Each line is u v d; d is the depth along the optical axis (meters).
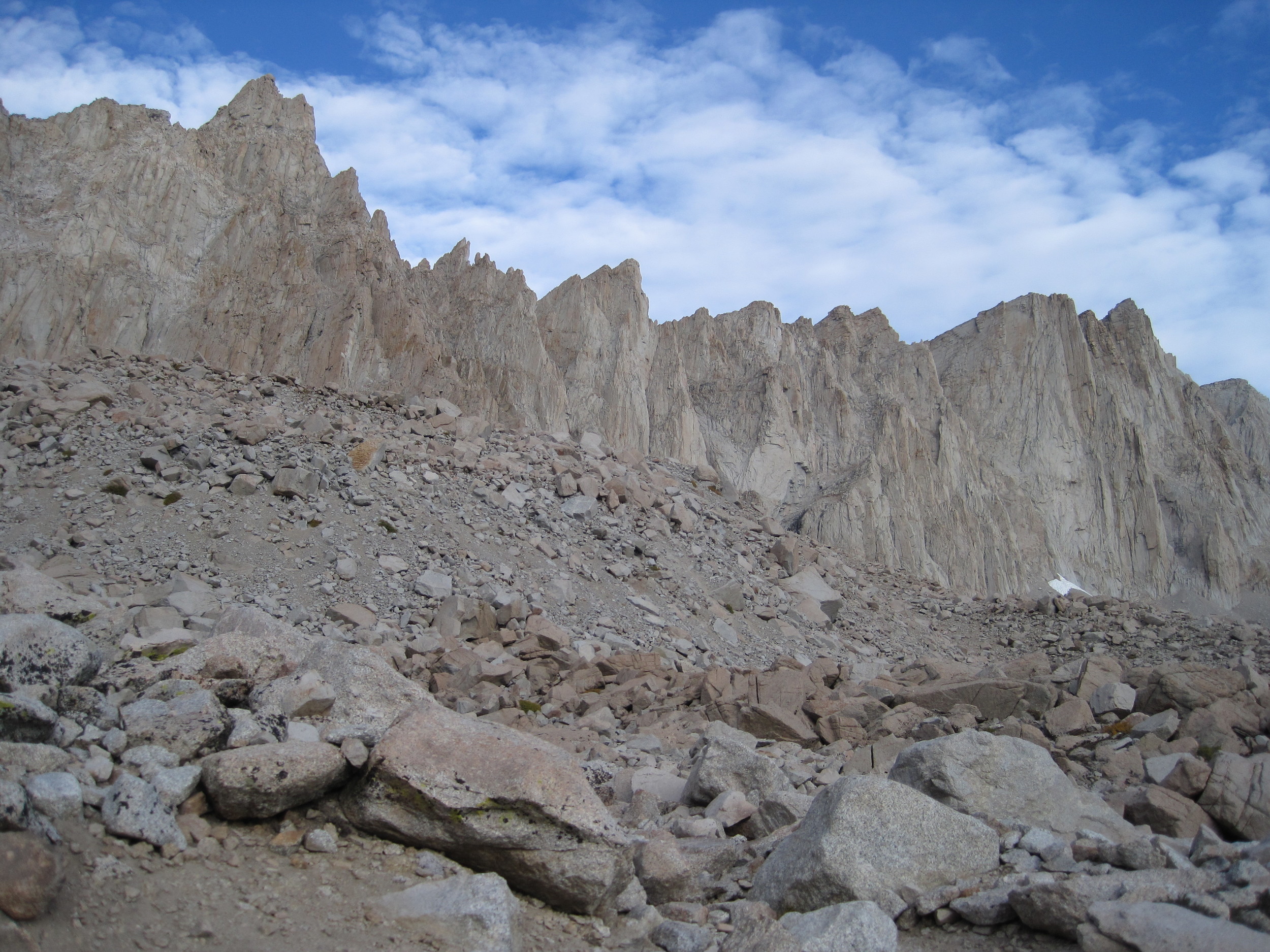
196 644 9.05
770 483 82.12
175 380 23.98
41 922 4.34
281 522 18.30
